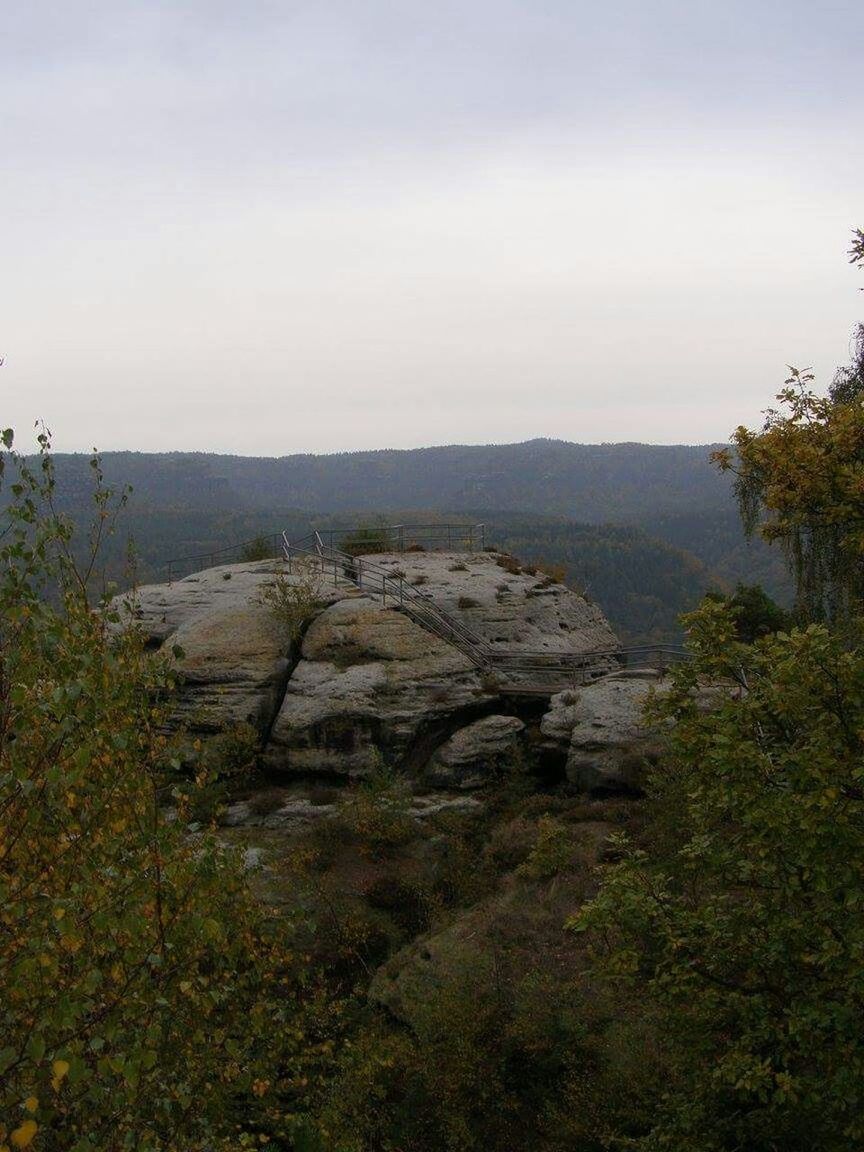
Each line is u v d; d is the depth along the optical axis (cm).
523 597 4662
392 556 5147
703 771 1452
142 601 4472
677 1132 1503
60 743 921
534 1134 1981
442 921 2722
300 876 2927
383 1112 2023
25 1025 881
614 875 1605
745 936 1459
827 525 1652
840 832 1266
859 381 3150
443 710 3691
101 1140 918
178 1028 1153
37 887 959
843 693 1338
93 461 1223
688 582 15512
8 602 920
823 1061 1307
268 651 3881
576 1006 2188
